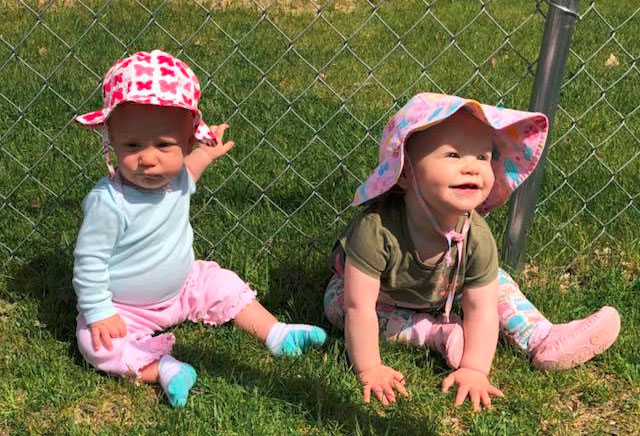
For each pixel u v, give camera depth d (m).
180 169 1.21
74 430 1.11
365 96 2.42
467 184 1.13
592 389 1.25
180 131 1.17
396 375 1.21
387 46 2.99
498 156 1.25
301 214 1.66
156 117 1.14
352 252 1.23
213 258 1.50
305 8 3.52
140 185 1.19
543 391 1.23
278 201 1.72
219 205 1.67
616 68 2.79
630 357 1.31
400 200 1.23
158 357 1.21
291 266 1.50
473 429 1.15
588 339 1.26
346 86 2.51
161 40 2.90
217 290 1.33
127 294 1.26
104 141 1.16
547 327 1.30
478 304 1.26
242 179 1.81
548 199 1.70
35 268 1.46
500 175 1.27
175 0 3.40
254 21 3.27
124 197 1.20
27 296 1.37
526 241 1.48
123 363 1.20
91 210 1.19
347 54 2.88
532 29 3.23
